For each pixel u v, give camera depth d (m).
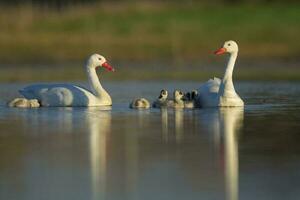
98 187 14.05
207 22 55.25
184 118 22.23
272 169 15.29
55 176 14.82
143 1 60.09
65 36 51.84
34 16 55.16
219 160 16.12
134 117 22.58
